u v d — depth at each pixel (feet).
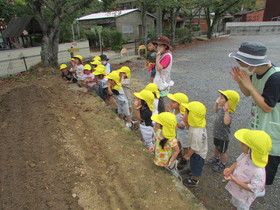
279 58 39.32
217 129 10.85
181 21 108.47
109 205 8.71
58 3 33.45
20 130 13.41
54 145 11.87
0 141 12.17
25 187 8.89
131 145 12.69
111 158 11.60
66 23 44.62
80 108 18.04
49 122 14.38
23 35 41.50
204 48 62.03
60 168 10.19
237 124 16.11
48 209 7.94
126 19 81.87
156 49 17.49
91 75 20.85
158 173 10.29
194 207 8.38
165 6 53.93
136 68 36.83
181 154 12.18
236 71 7.61
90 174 10.34
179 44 74.84
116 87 15.38
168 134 9.44
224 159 11.39
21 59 35.40
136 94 13.07
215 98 21.61
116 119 15.93
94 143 13.10
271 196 9.84
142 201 8.75
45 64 34.65
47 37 34.37
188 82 27.55
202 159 9.77
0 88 25.00
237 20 148.66
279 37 81.25
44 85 24.82
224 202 9.57
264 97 7.16
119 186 9.68
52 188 8.97
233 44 68.28
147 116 13.12
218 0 62.49
